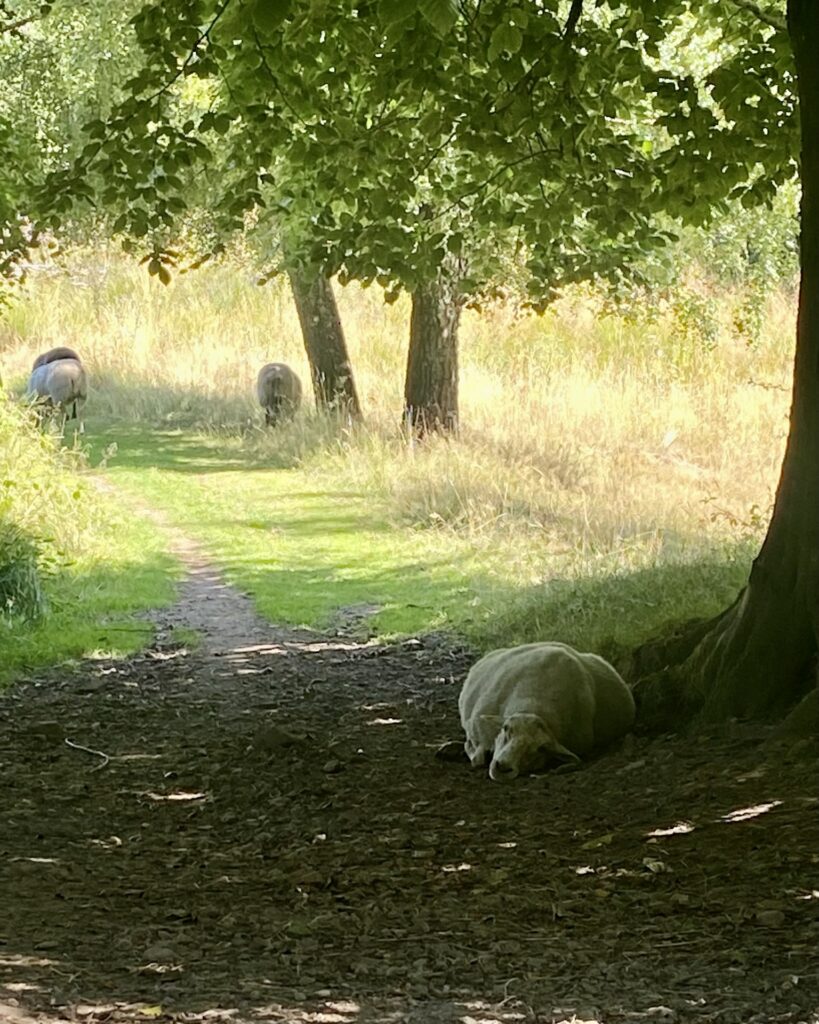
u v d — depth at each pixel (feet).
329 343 97.86
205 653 48.29
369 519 73.41
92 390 112.88
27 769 33.99
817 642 30.73
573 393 103.09
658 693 33.65
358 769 33.22
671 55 69.62
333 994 17.74
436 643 48.80
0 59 82.17
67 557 61.98
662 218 82.69
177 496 80.48
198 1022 16.22
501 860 25.25
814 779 26.78
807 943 19.44
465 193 51.72
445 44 40.88
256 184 46.55
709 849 24.31
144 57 81.66
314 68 41.88
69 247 121.90
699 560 47.39
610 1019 16.43
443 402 90.07
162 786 32.42
